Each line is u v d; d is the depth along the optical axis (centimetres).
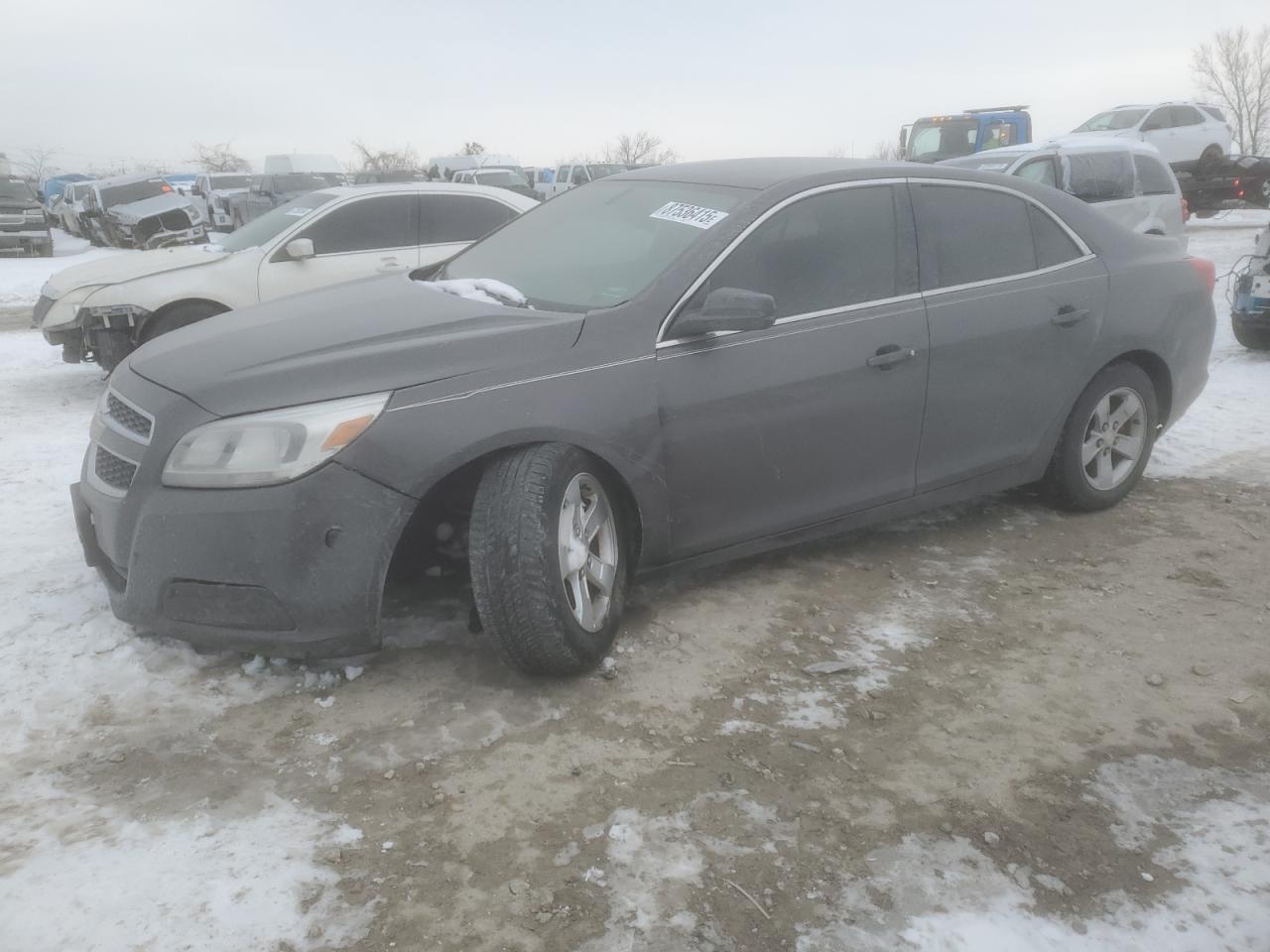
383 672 332
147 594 307
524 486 306
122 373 350
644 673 333
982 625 372
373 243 816
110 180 2686
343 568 297
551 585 306
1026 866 246
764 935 224
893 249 406
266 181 2527
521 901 232
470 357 319
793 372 371
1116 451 488
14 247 2288
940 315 409
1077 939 224
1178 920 229
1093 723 309
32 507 492
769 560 429
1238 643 359
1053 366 445
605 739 296
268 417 298
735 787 275
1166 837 258
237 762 284
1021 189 453
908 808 267
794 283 379
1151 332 477
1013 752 294
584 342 334
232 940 218
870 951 220
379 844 251
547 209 464
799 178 395
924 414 409
